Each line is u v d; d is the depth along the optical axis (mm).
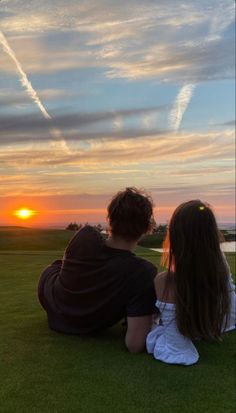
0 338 2678
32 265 3418
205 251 2785
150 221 2938
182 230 2795
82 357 2564
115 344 2855
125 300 2814
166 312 2773
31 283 3285
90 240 2898
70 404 2002
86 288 2840
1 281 3232
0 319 2975
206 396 2236
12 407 1928
